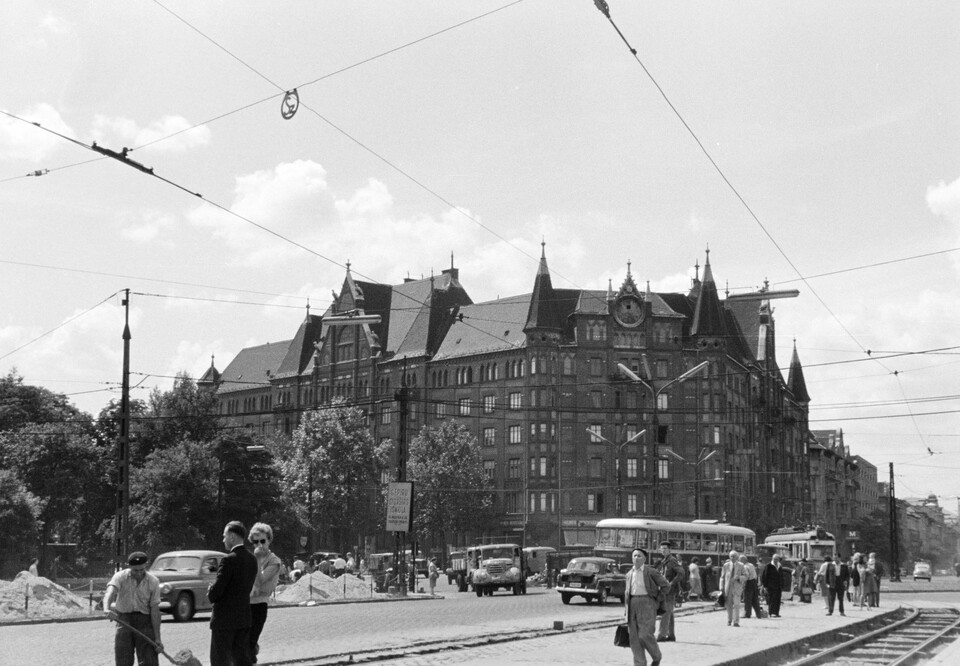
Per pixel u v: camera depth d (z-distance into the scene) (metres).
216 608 14.37
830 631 33.91
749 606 41.41
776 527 135.62
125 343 53.47
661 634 28.23
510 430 128.25
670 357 127.56
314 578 58.22
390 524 63.34
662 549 28.95
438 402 123.38
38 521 80.06
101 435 98.12
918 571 147.25
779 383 159.50
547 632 32.19
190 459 89.44
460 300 147.00
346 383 148.25
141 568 15.77
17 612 37.62
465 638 28.86
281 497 99.50
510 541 125.25
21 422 99.44
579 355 126.69
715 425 126.50
